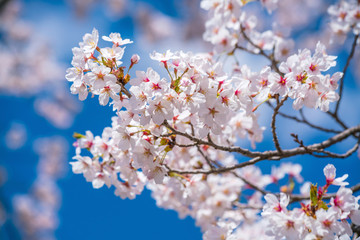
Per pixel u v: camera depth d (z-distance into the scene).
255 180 4.24
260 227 3.88
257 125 3.24
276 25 3.90
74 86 2.22
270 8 3.78
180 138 2.73
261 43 3.75
